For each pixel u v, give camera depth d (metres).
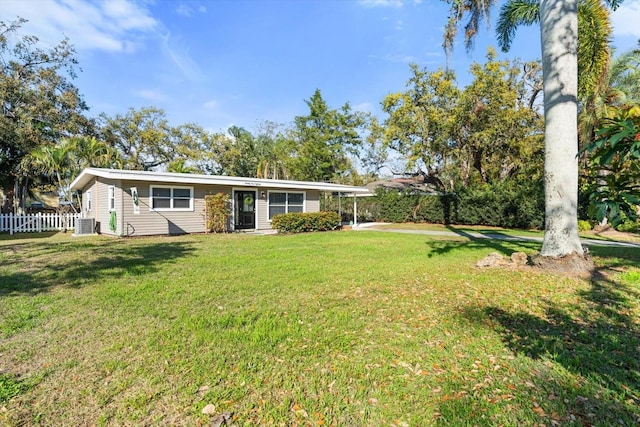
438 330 3.57
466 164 23.94
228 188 15.39
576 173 6.08
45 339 3.33
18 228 15.19
